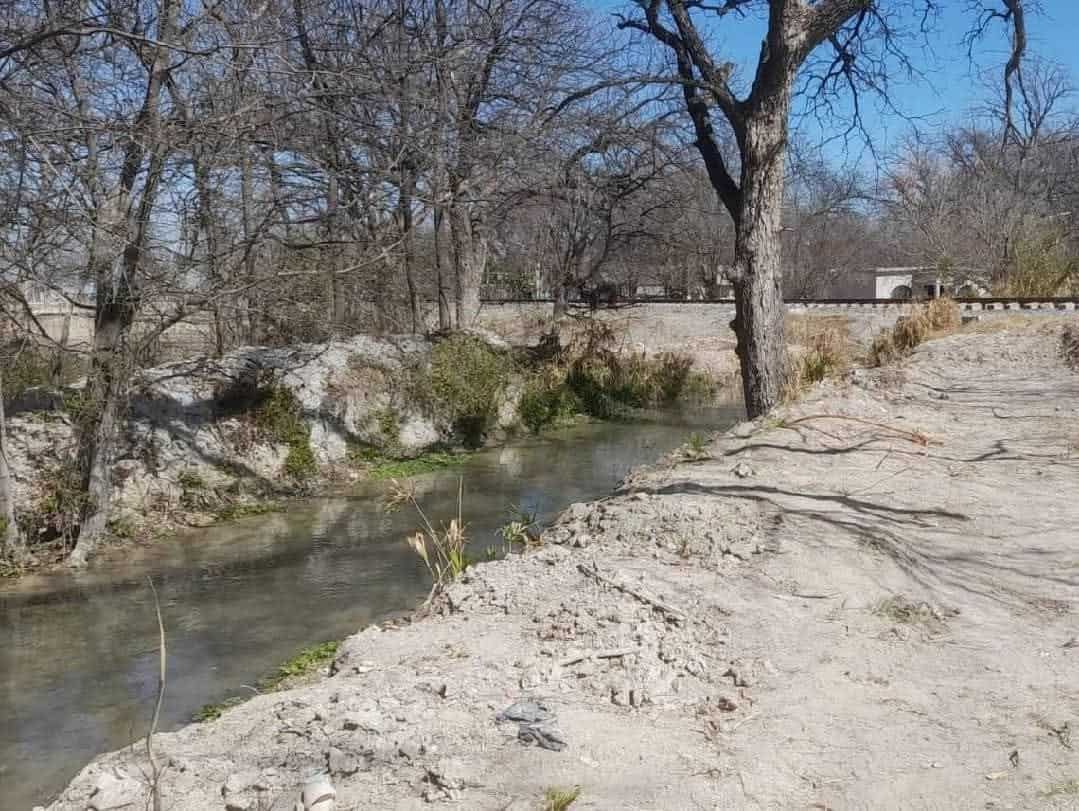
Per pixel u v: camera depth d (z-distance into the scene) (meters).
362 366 14.85
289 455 12.68
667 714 3.78
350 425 14.06
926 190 40.34
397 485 11.94
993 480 7.55
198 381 12.59
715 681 4.08
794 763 3.40
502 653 4.40
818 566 5.39
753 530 5.95
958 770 3.34
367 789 3.23
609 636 4.47
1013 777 3.28
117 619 7.49
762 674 4.13
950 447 8.87
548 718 3.66
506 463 14.45
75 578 8.72
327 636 6.96
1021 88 13.72
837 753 3.47
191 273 10.33
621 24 14.26
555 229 25.48
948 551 5.80
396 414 14.88
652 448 15.84
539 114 15.98
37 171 8.34
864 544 5.73
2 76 8.53
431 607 5.51
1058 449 8.65
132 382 10.76
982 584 5.25
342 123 11.73
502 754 3.43
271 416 12.82
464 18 16.19
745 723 3.70
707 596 4.97
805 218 35.19
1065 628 4.63
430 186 14.63
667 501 6.59
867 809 3.11
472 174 15.62
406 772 3.33
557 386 19.62
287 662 6.41
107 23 9.46
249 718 3.98
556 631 4.61
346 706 3.86
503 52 16.67
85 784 3.45
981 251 36.53
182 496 11.13
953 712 3.79
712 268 35.84
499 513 10.95
